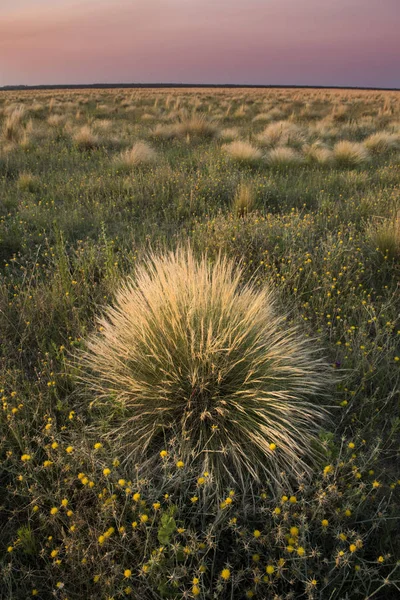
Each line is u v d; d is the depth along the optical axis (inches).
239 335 112.4
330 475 88.5
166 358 110.4
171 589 72.9
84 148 452.8
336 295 165.3
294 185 320.5
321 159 395.5
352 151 403.5
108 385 114.0
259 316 120.1
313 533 81.7
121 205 276.1
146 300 124.8
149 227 240.7
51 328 145.1
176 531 80.7
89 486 80.7
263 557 79.7
